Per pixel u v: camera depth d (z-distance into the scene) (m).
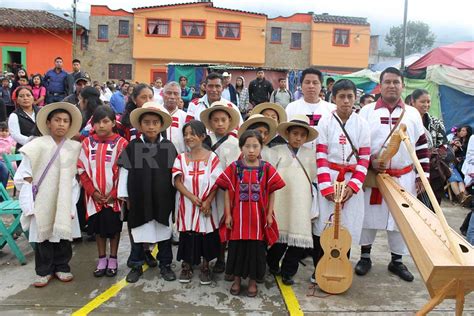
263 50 29.25
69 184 3.77
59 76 10.13
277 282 3.99
